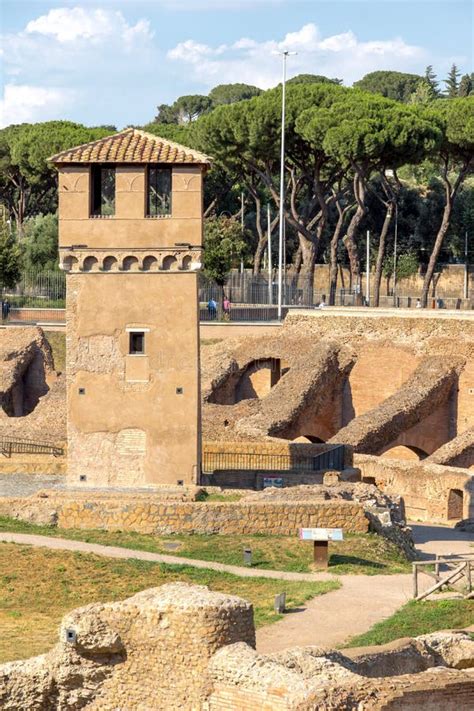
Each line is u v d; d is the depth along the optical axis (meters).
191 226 158.38
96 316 159.88
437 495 195.38
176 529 142.12
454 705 73.50
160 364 159.50
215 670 77.00
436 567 124.62
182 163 157.62
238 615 79.06
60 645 81.62
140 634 80.25
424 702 72.81
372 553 139.88
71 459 160.62
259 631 107.25
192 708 77.88
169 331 159.50
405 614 113.38
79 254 159.38
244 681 75.62
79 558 129.38
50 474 169.38
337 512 144.50
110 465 160.00
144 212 158.75
